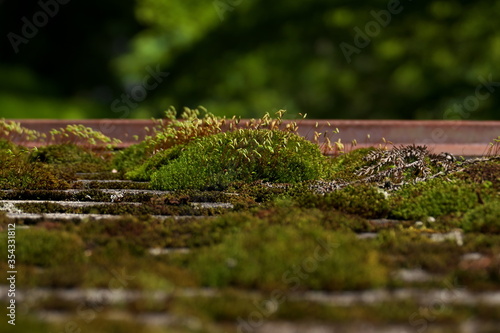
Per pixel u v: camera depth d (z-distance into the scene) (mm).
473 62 27031
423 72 27234
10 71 33156
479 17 27000
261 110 27234
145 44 29438
